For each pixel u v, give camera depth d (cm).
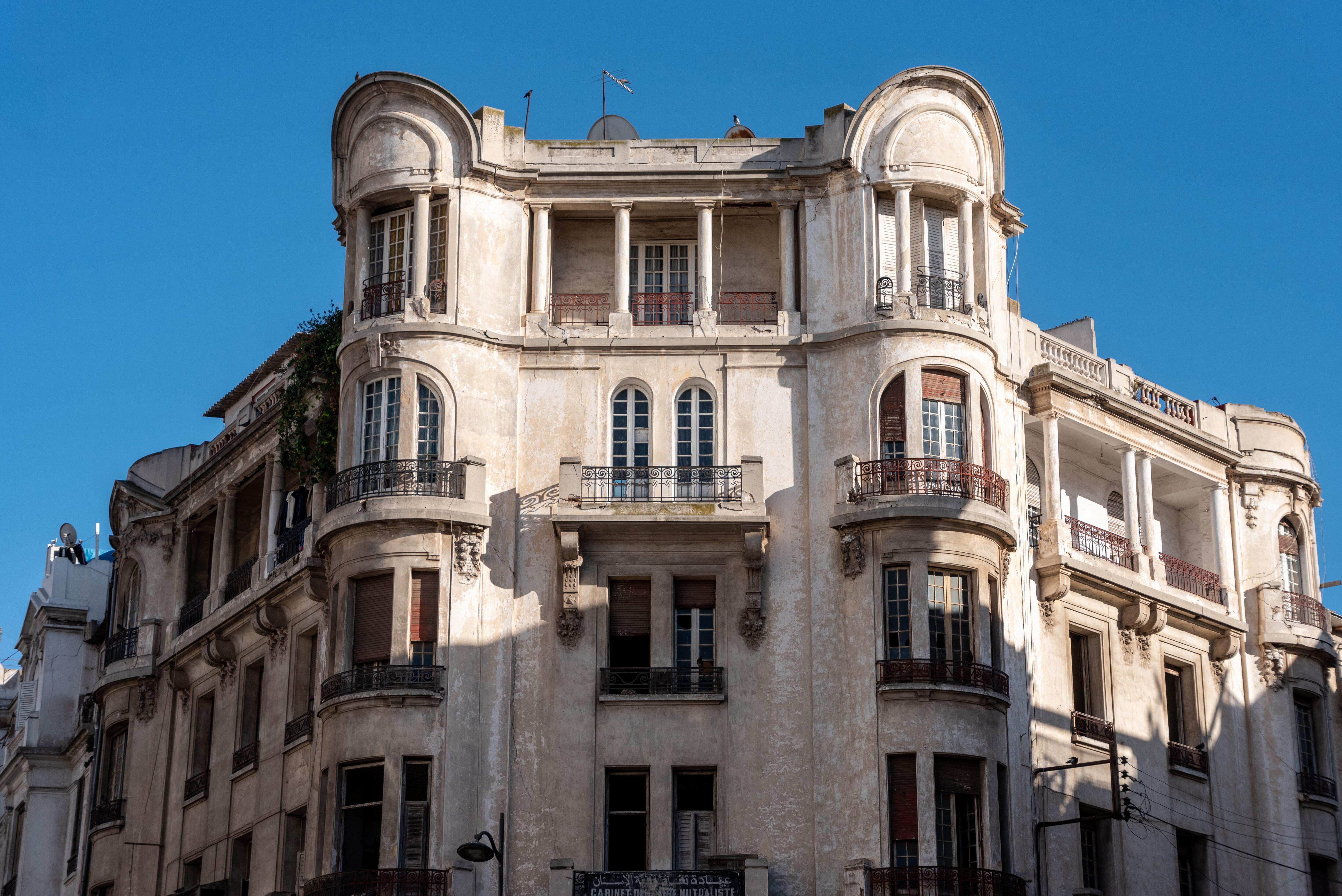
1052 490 4506
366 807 3988
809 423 4275
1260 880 4794
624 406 4322
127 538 5606
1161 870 4509
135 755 5275
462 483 4147
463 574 4109
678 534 4162
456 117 4409
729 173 4428
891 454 4191
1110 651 4591
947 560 4088
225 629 4947
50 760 5953
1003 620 4222
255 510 5322
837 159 4397
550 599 4147
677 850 4006
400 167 4381
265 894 4466
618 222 4425
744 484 4156
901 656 4038
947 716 3978
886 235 4384
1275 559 5122
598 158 4462
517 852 3959
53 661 6069
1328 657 5088
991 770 3991
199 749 5069
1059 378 4556
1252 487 5144
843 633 4094
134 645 5388
